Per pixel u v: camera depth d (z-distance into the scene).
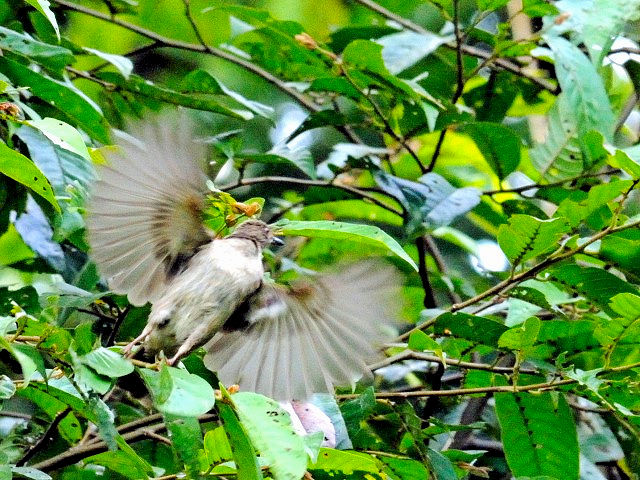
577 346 8.80
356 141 12.52
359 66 10.45
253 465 6.15
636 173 8.28
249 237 8.17
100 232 7.30
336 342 7.65
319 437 6.52
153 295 7.65
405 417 8.64
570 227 8.62
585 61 10.66
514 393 8.74
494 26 14.28
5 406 10.93
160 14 14.72
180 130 7.11
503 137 11.10
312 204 11.62
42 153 8.65
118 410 9.81
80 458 7.71
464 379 9.50
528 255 8.62
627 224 8.52
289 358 7.71
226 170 10.28
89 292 9.00
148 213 7.38
